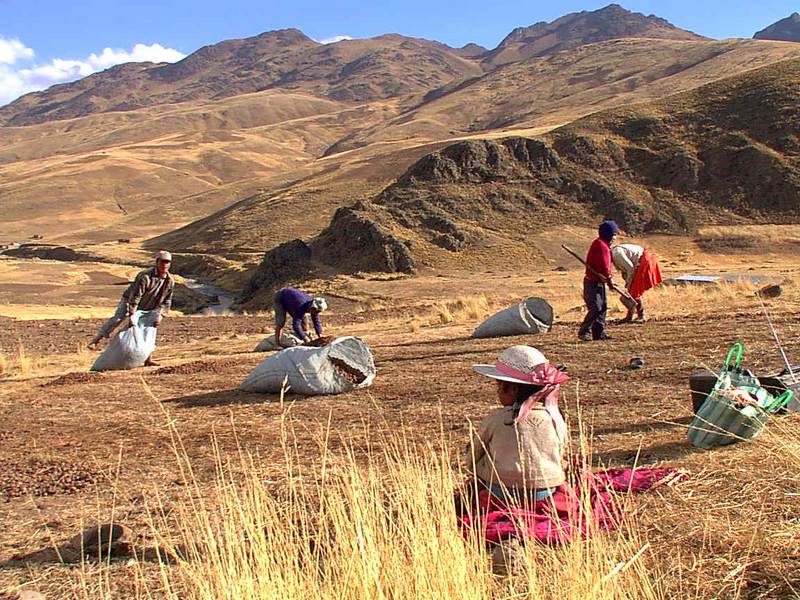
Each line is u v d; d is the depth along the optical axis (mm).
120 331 14906
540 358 4605
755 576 3908
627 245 15180
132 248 115500
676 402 7977
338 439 7645
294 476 6305
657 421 7109
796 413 6688
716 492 5004
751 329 12430
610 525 4488
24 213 197500
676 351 11164
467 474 4938
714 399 6121
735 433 6008
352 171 124938
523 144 79938
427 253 62812
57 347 23219
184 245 105625
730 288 20281
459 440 7137
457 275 57938
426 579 3471
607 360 11000
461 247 64875
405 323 22328
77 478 6980
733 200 71625
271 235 96750
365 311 33094
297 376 10258
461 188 74688
